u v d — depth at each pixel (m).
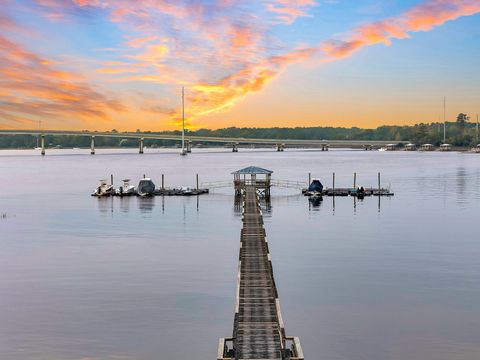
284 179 167.12
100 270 54.03
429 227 77.62
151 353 34.72
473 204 102.62
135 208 100.62
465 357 33.94
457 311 41.69
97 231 76.31
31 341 36.28
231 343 35.97
